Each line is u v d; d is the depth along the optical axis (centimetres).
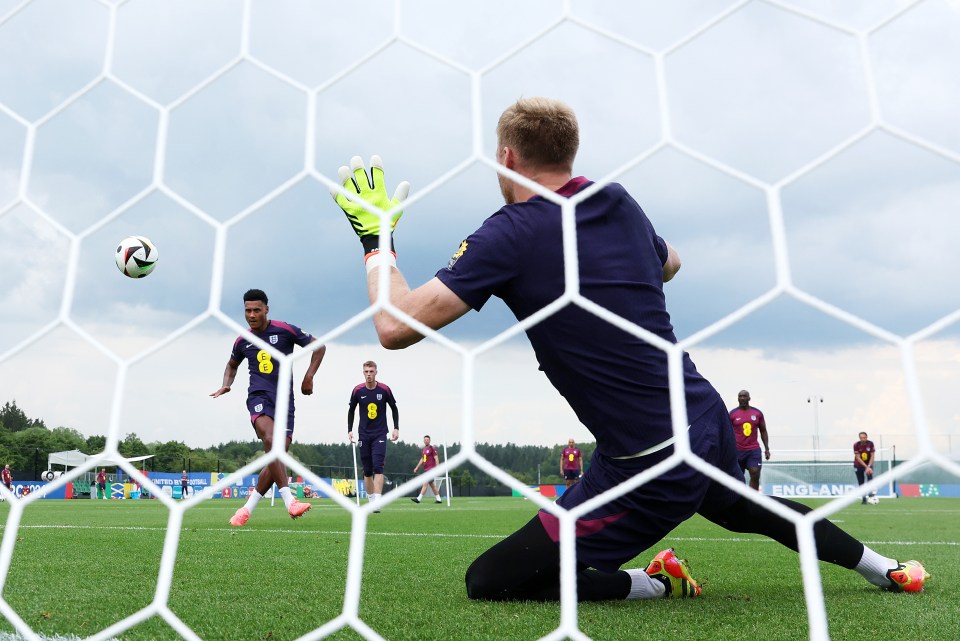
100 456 124
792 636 184
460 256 207
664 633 187
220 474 3244
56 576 282
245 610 214
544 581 227
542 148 213
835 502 91
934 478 2886
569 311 208
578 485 227
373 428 984
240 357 600
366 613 210
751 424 1127
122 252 404
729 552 412
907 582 253
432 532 546
